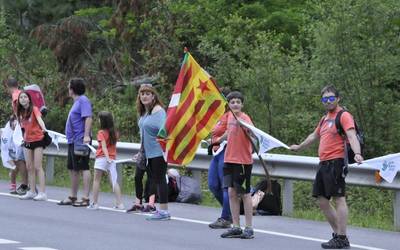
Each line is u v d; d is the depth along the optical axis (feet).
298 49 151.02
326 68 132.26
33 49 186.50
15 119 108.27
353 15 129.80
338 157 71.61
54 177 133.08
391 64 131.03
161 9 168.14
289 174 94.38
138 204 93.71
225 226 82.07
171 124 81.35
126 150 112.16
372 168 86.89
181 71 81.20
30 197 103.04
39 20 206.59
